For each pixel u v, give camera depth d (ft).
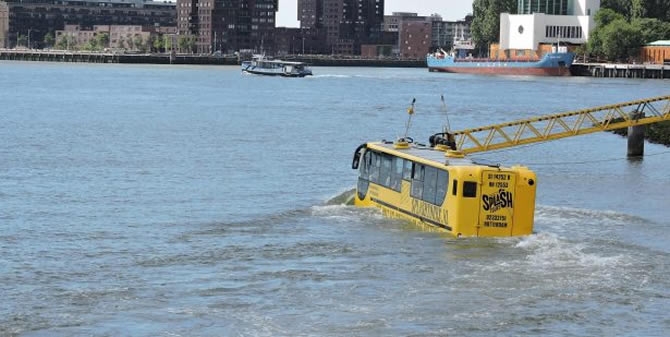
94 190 221.87
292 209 192.34
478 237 158.20
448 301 126.82
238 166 269.85
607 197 218.79
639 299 128.16
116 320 119.75
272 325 118.11
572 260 146.10
